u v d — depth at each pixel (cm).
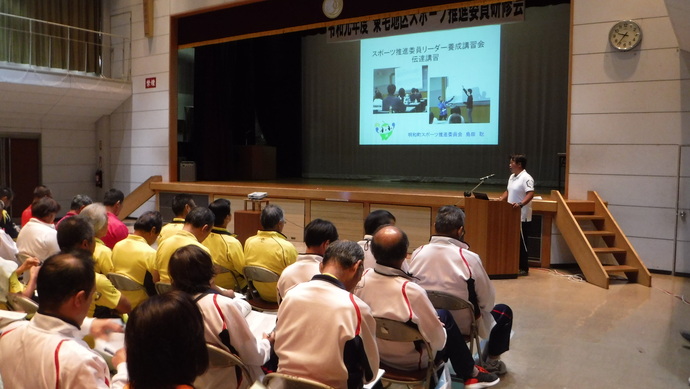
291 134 1288
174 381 120
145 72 1122
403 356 270
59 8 1110
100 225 346
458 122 1046
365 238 362
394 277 257
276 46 1280
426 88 1072
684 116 634
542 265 702
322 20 897
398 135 1111
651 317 487
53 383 155
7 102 1018
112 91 1111
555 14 977
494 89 1013
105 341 211
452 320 301
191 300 129
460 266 312
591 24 684
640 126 659
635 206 667
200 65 1154
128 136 1160
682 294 568
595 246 677
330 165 1238
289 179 1222
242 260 409
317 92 1239
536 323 470
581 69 693
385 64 1114
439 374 284
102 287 294
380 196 801
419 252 329
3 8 1040
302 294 209
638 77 657
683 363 379
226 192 966
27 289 301
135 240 361
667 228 650
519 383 345
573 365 375
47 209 415
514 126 1025
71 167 1184
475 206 634
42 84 1002
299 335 204
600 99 682
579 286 604
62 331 163
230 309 214
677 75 636
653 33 646
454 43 1040
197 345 124
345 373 199
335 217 848
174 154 1099
